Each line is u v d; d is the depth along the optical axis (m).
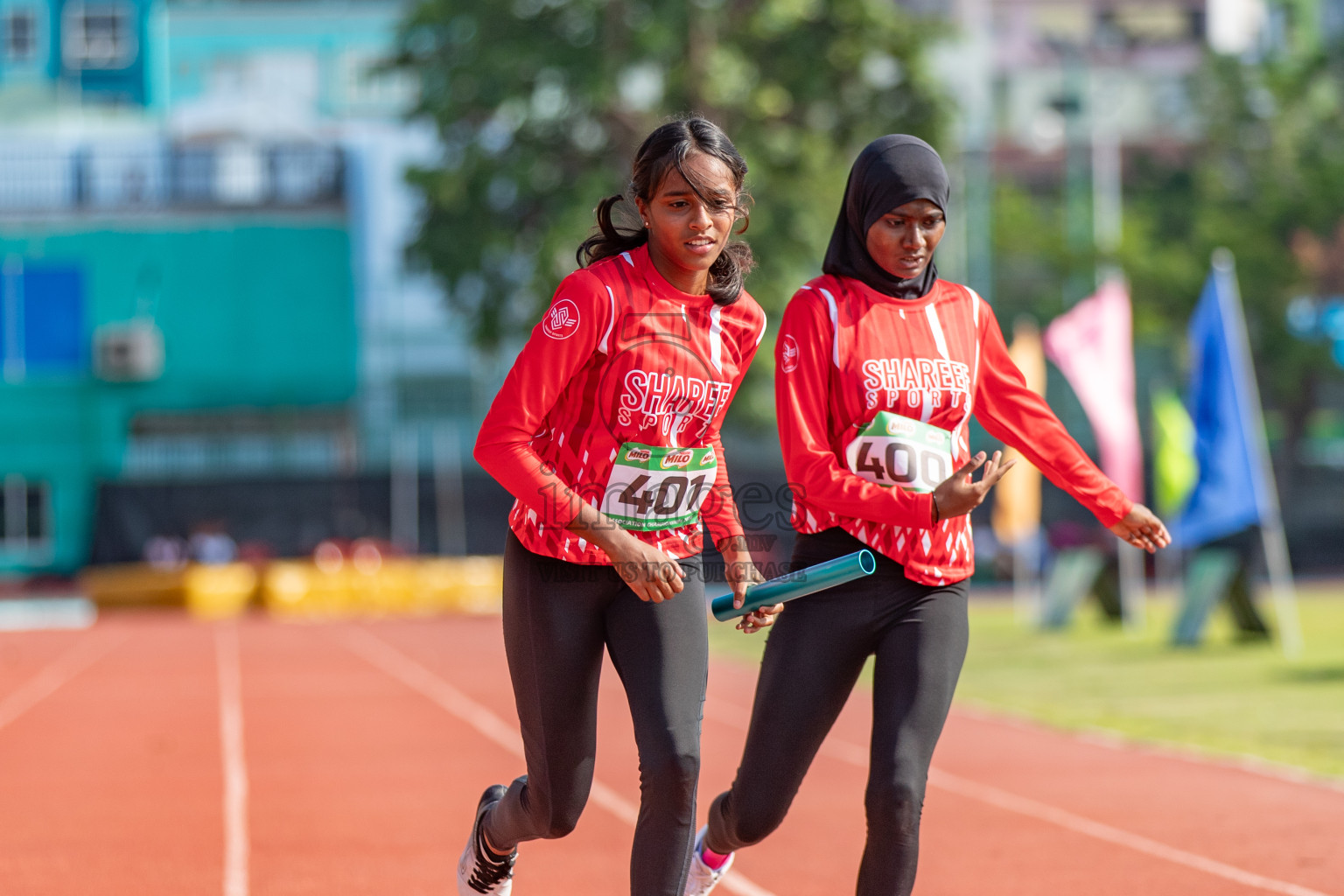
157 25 86.31
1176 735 22.33
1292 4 96.75
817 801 17.38
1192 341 36.38
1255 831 15.07
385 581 66.62
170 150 81.69
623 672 8.75
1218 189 86.31
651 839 8.46
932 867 13.63
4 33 85.38
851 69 56.31
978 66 87.62
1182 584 70.19
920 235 9.12
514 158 56.16
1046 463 9.56
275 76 86.94
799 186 55.56
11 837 15.93
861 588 9.01
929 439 9.17
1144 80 90.06
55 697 31.92
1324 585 68.88
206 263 79.94
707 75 53.94
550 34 55.88
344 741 23.97
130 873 14.07
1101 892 12.59
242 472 79.31
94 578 66.50
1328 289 86.56
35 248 79.25
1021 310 83.81
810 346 9.14
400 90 86.44
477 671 37.09
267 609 65.50
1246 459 35.31
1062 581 44.66
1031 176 92.94
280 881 13.62
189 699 31.20
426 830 16.14
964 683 30.55
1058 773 19.09
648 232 8.95
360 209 80.81
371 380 80.00
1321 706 25.22
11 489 78.69
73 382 79.06
